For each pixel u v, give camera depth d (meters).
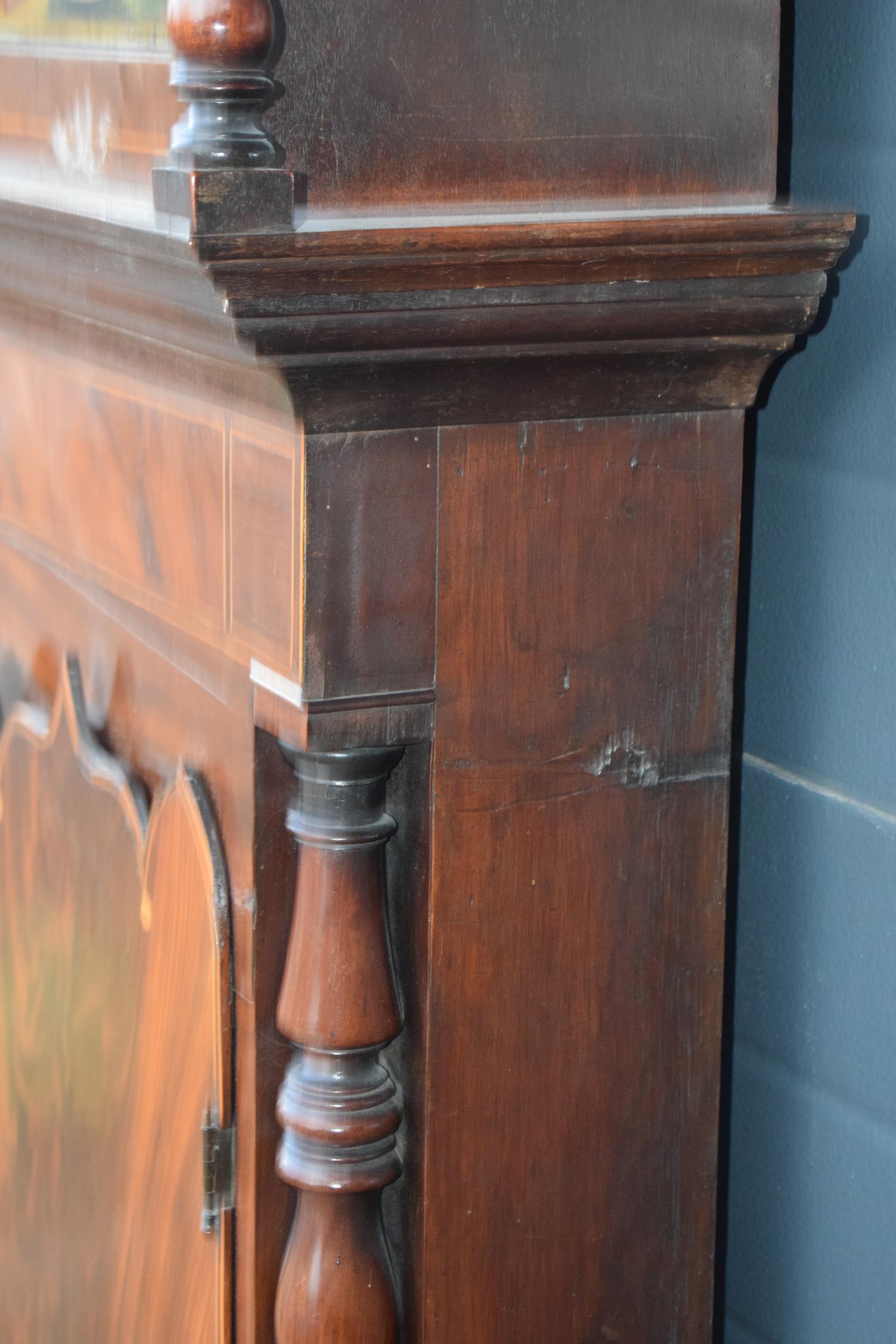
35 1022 1.11
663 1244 0.93
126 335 0.85
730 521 0.85
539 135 0.76
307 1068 0.83
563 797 0.83
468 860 0.82
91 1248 1.04
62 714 1.04
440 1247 0.86
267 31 0.65
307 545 0.73
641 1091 0.90
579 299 0.72
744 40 0.80
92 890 1.00
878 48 0.88
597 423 0.80
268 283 0.66
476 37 0.73
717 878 0.89
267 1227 0.86
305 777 0.79
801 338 0.95
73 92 0.86
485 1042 0.84
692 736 0.87
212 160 0.65
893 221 0.88
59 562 1.06
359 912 0.80
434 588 0.77
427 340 0.70
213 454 0.81
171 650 0.90
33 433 1.07
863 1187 0.99
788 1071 1.04
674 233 0.72
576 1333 0.91
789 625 1.00
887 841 0.94
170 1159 0.91
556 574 0.80
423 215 0.73
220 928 0.84
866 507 0.92
